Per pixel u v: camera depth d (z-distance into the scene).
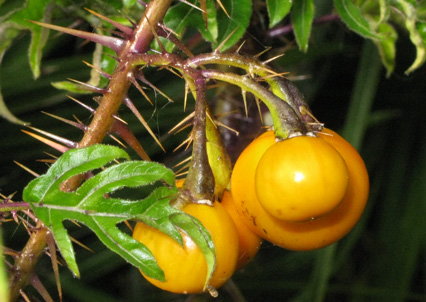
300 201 0.19
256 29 0.26
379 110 0.36
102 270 0.31
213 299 0.35
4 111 0.24
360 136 0.29
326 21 0.28
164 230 0.19
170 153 0.32
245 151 0.20
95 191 0.19
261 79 0.20
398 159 0.35
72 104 0.30
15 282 0.20
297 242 0.20
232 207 0.21
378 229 0.34
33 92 0.28
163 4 0.20
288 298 0.38
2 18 0.24
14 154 0.29
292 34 0.29
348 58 0.35
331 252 0.30
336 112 0.37
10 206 0.19
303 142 0.19
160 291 0.37
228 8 0.24
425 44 0.26
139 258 0.18
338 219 0.20
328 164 0.19
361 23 0.25
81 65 0.29
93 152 0.19
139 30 0.20
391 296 0.32
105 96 0.20
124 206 0.19
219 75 0.20
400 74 0.35
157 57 0.20
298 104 0.20
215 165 0.21
